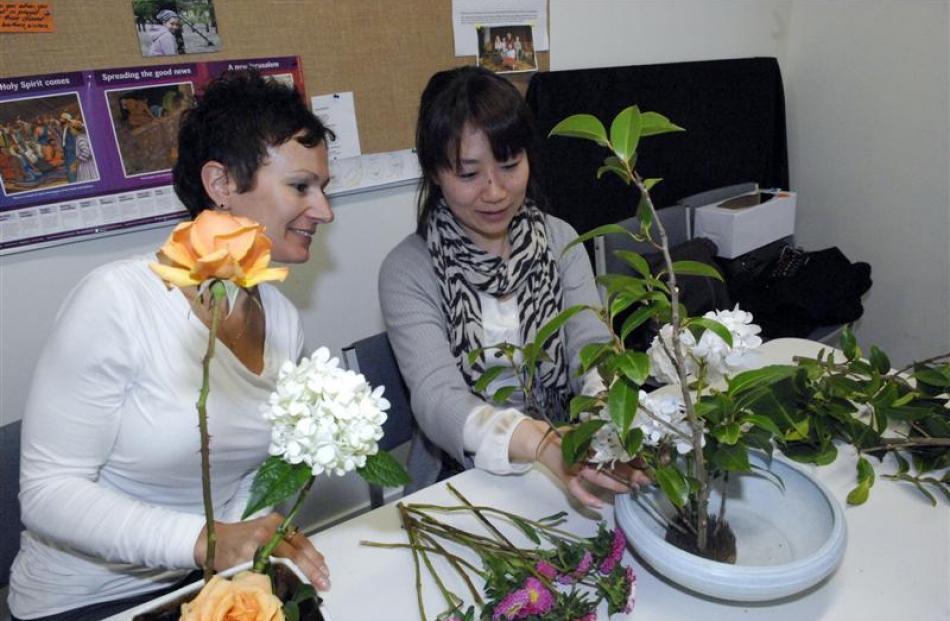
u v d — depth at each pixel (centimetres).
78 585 96
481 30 185
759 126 246
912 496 85
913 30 218
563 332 131
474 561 78
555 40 201
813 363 99
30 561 97
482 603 70
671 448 74
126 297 86
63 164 138
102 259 148
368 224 184
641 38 220
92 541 81
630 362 56
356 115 171
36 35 129
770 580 63
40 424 85
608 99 204
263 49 154
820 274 210
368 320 191
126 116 142
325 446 50
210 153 94
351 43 166
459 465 129
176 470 94
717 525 74
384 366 129
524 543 80
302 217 101
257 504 50
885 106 231
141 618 56
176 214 153
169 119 147
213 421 92
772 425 67
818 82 250
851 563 75
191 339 90
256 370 99
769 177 256
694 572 65
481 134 108
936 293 231
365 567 78
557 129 60
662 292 62
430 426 107
